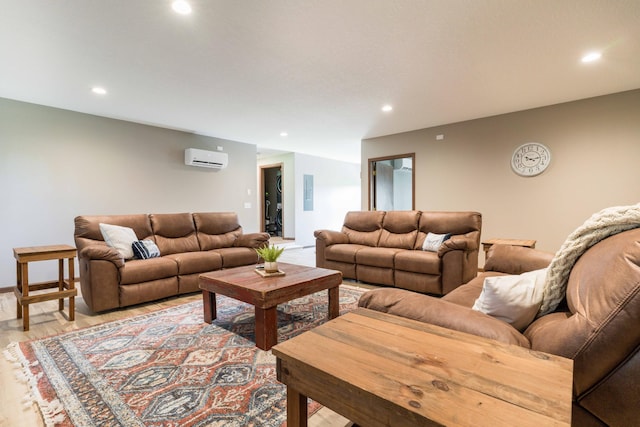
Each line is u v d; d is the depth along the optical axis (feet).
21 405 5.07
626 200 12.06
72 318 8.81
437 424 2.02
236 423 4.59
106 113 14.29
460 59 9.16
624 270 2.72
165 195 17.08
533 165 14.03
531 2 6.57
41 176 13.10
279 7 6.74
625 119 11.97
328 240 14.29
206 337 7.55
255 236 13.66
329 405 2.60
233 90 11.53
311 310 9.55
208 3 6.57
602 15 7.01
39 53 8.63
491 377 2.47
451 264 10.67
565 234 13.39
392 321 3.66
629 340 2.53
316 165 28.22
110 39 7.95
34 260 8.39
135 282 9.78
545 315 4.11
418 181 17.76
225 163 19.12
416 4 6.66
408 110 14.12
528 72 10.07
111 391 5.37
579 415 2.78
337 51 8.67
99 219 11.08
